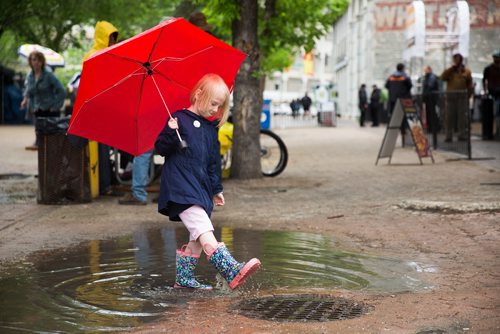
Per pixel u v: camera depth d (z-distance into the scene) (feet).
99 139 19.45
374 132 102.47
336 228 27.09
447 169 46.62
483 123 69.15
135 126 19.40
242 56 19.42
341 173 46.52
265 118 100.94
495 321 14.93
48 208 32.48
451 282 18.56
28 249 23.57
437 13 79.97
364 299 17.01
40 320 15.57
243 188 39.27
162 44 18.51
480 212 29.04
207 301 17.06
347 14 238.89
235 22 43.19
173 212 17.74
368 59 187.93
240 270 17.42
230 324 15.12
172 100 19.43
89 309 16.42
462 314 15.48
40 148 33.55
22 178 44.24
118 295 17.69
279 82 342.03
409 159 55.16
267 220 29.14
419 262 21.03
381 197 34.73
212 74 18.19
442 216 28.63
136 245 24.18
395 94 71.31
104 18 107.14
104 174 36.29
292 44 48.57
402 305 16.34
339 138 88.38
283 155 45.06
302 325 14.97
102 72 18.49
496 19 79.15
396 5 123.65
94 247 23.88
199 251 18.47
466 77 64.08
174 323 15.24
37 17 109.29
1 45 130.21
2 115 130.41
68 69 158.81
